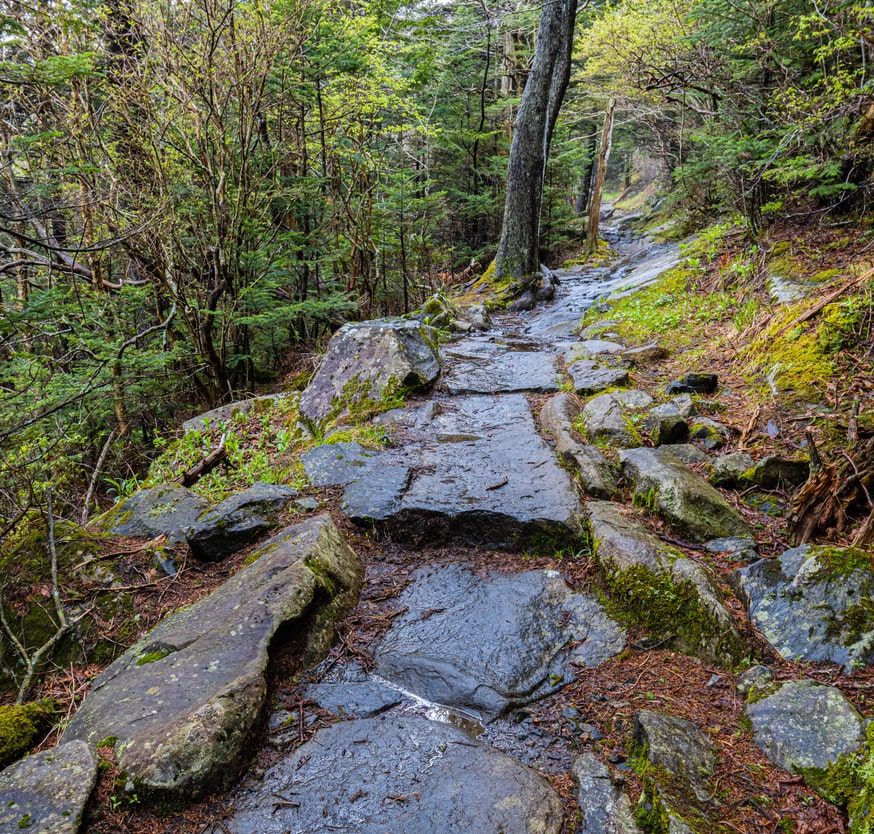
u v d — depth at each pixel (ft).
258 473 16.08
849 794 6.54
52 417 21.38
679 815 6.46
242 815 6.97
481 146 68.80
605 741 7.94
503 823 6.68
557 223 69.82
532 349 26.17
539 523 12.34
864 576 8.97
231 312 27.48
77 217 26.73
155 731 7.48
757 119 25.29
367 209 37.14
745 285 23.66
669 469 12.89
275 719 8.41
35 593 10.98
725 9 26.91
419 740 8.00
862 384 14.51
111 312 26.58
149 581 11.47
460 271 64.90
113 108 25.62
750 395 16.34
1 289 29.76
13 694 9.92
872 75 21.02
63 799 6.70
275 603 9.53
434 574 12.05
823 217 23.76
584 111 77.71
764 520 12.12
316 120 37.63
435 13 50.37
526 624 10.36
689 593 9.71
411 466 15.24
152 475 19.10
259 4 26.73
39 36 22.07
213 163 28.37
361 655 9.86
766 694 8.07
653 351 21.13
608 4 55.72
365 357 20.95
